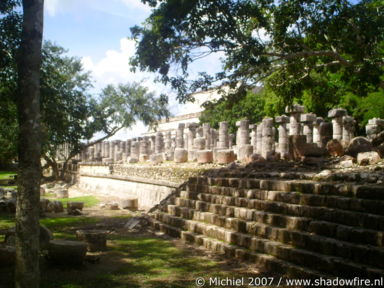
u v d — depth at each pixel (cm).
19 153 558
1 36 908
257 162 1358
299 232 761
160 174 1803
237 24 1069
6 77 992
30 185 552
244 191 1034
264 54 1098
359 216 692
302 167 1164
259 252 809
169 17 991
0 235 1083
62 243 789
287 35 1244
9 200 1638
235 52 1051
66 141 1914
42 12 581
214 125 2859
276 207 885
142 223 1305
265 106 2444
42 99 1101
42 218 1504
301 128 1573
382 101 2125
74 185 3259
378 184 775
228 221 969
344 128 1474
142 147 2573
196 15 973
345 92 2184
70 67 2797
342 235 691
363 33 1080
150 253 915
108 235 1157
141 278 717
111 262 832
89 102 2897
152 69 1059
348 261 636
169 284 681
